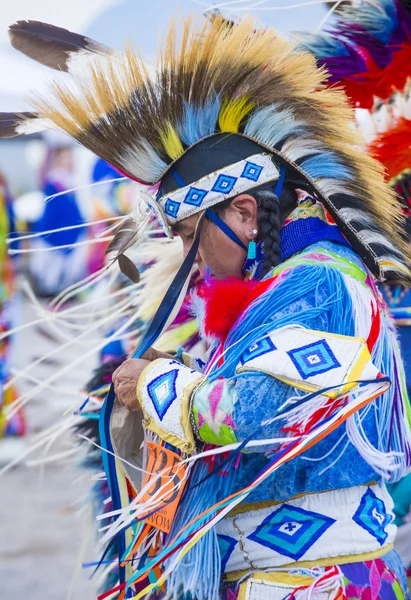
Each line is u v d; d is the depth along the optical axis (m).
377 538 3.16
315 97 3.32
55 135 3.99
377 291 3.35
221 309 3.16
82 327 4.27
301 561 3.12
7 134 3.70
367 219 3.35
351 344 2.94
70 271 9.30
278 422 2.94
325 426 2.86
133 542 3.29
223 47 3.27
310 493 3.17
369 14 4.76
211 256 3.33
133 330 4.59
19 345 10.17
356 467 3.16
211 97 3.25
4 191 10.36
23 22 3.78
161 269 4.29
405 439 3.32
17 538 7.06
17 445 9.41
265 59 3.29
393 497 4.87
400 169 4.77
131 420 3.55
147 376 3.20
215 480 3.20
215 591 3.16
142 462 3.57
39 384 4.22
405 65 4.78
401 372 3.41
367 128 4.94
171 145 3.29
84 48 3.71
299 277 3.09
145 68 3.34
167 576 3.14
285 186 3.32
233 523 3.22
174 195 3.30
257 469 3.18
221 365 3.08
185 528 2.99
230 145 3.25
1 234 10.34
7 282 10.15
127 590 3.38
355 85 4.84
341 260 3.22
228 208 3.26
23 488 8.38
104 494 4.35
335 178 3.31
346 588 3.09
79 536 7.08
